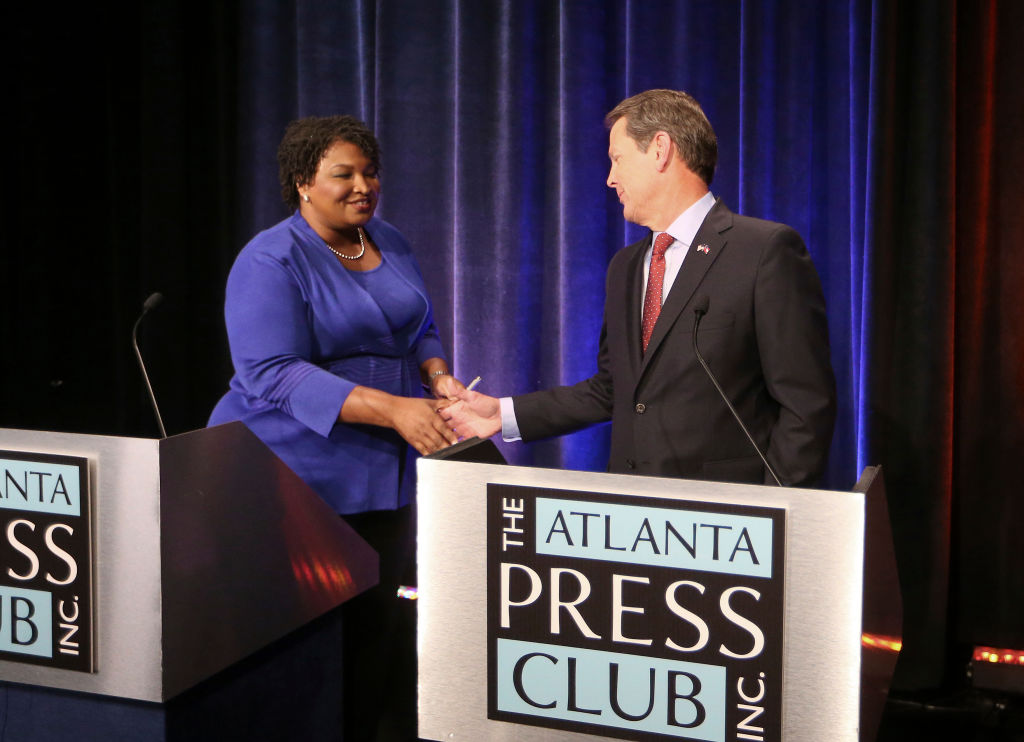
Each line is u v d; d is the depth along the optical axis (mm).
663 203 1811
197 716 1343
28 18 3131
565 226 2768
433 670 1160
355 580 1691
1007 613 2602
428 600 1153
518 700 1128
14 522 1296
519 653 1122
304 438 1985
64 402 3285
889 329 2576
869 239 2564
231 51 3111
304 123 2031
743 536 1021
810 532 997
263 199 3090
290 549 1503
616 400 1860
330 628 1672
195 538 1292
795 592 1009
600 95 2764
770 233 1721
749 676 1032
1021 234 2490
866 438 2600
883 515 1150
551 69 2846
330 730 1687
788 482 1643
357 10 2984
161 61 3076
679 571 1050
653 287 1831
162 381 3182
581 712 1104
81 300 3262
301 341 1951
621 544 1069
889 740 2389
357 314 2004
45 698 1336
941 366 2500
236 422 1382
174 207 3127
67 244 3236
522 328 2871
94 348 3281
